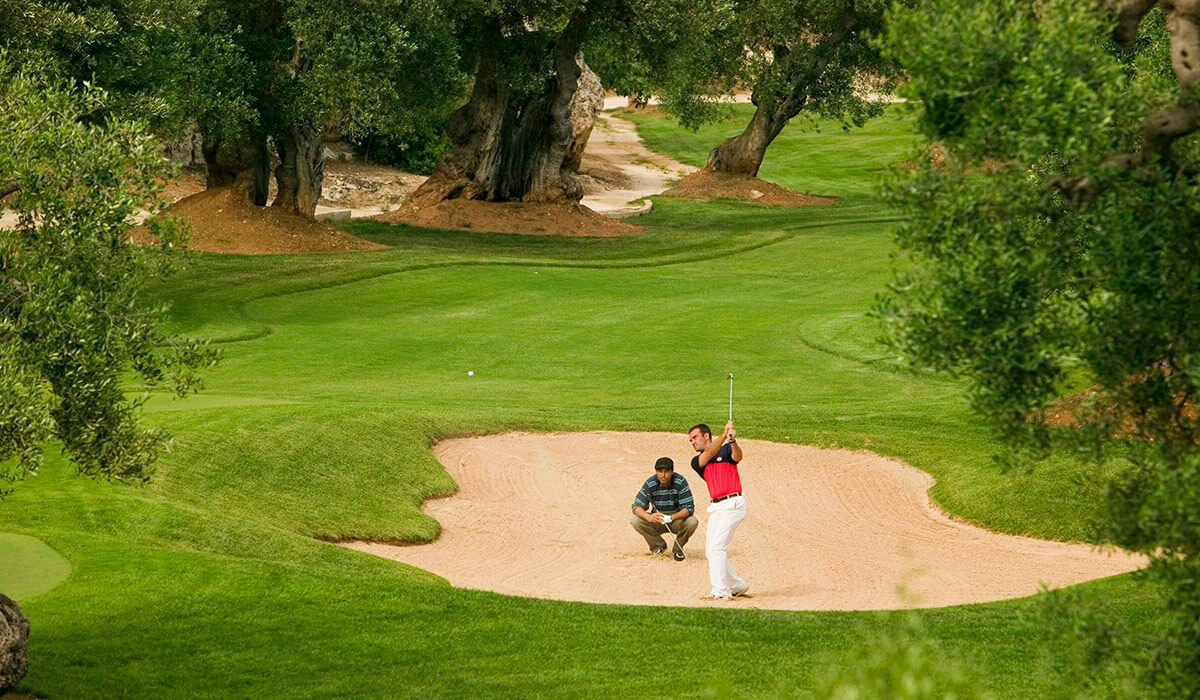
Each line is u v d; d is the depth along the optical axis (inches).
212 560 1169.4
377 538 1459.2
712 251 4097.0
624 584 1317.7
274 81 3442.4
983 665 914.1
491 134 4407.0
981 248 573.3
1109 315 572.4
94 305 772.6
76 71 2534.5
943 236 588.1
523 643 1002.1
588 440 1934.1
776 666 944.3
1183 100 571.5
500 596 1130.0
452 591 1129.4
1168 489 546.9
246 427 1668.3
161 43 2962.6
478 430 1925.4
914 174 595.2
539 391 2303.2
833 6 4726.9
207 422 1667.1
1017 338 572.7
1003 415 598.2
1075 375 1697.8
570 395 2277.3
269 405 1838.1
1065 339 577.9
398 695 876.0
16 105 826.2
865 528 1551.4
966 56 555.8
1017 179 581.9
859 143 6825.8
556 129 4451.3
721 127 7268.7
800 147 6806.1
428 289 3304.6
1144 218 562.9
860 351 2625.5
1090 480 636.1
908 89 574.2
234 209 3759.8
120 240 804.0
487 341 2748.5
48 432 707.4
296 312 2997.0
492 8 3777.1
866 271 3767.2
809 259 3986.2
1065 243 585.3
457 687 894.4
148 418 1669.5
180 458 1519.4
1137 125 602.5
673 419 2038.6
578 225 4372.5
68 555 1162.0
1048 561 1387.8
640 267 3841.0
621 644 1004.6
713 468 1254.3
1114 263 564.4
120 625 992.2
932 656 836.6
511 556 1433.3
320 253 3663.9
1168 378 588.1
